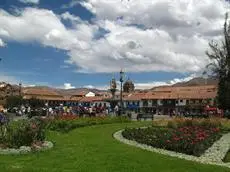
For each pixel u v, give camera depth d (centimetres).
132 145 2059
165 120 3947
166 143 2031
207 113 5428
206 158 1747
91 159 1477
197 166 1403
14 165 1334
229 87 5622
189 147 1898
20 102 9656
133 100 11975
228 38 5634
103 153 1641
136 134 2609
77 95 15200
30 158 1499
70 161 1429
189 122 3700
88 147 1848
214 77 5803
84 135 2553
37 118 2684
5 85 11075
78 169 1280
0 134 1866
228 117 5138
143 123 4166
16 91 12344
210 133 2886
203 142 2194
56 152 1666
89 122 3831
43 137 1938
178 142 2006
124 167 1326
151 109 11500
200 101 10388
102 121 4103
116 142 2125
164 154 1744
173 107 11000
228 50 5641
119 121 4400
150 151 1795
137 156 1571
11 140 1770
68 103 13912
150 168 1325
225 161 1692
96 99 13175
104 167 1320
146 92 12688
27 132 1819
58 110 5312
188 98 10694
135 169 1301
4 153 1620
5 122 2139
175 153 1862
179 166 1384
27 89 13775
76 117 3875
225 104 5706
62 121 3244
